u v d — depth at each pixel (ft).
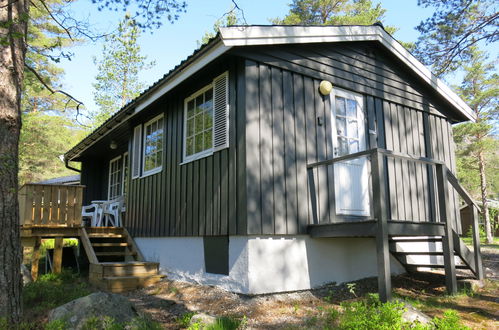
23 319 12.96
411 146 24.22
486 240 63.67
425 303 16.24
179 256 22.16
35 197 23.91
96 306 12.87
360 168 21.17
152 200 25.55
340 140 20.70
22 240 23.49
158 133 26.27
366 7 64.75
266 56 18.30
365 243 21.06
